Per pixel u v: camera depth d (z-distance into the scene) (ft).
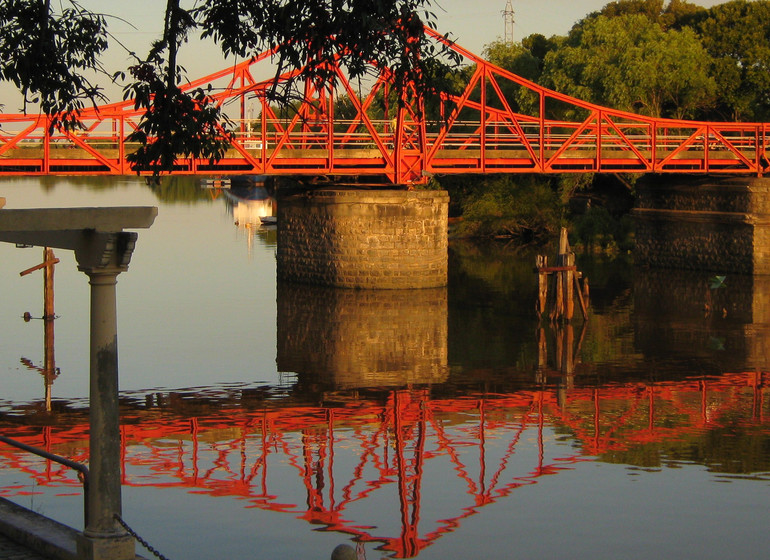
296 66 89.45
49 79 91.76
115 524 55.01
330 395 137.18
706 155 246.06
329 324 187.83
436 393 138.62
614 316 198.70
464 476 102.73
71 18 91.66
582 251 306.96
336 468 105.19
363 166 222.28
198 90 93.61
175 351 164.66
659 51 311.88
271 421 123.34
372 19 82.53
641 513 91.86
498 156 237.66
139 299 215.72
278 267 239.91
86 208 51.80
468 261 282.36
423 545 84.38
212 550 82.23
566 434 118.83
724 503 94.73
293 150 214.07
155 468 103.91
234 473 102.68
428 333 180.45
